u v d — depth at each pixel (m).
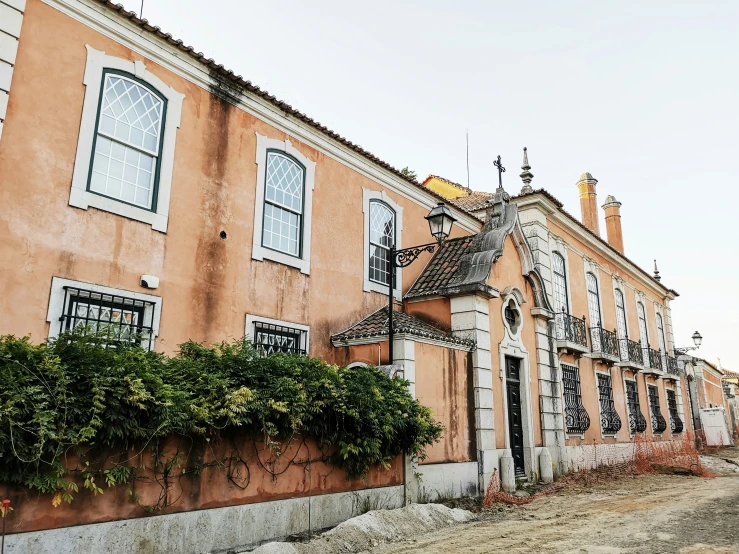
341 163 11.57
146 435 5.43
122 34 8.03
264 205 9.77
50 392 4.82
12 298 6.47
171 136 8.48
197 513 6.03
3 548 4.57
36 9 7.16
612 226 25.75
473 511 9.65
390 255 9.99
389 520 7.78
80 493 5.12
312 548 6.52
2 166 6.58
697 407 29.88
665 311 28.45
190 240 8.48
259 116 9.95
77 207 7.21
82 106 7.45
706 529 7.70
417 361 9.99
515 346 12.98
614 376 19.36
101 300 7.34
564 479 13.54
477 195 19.59
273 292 9.61
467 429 10.89
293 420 6.84
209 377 6.28
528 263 13.81
